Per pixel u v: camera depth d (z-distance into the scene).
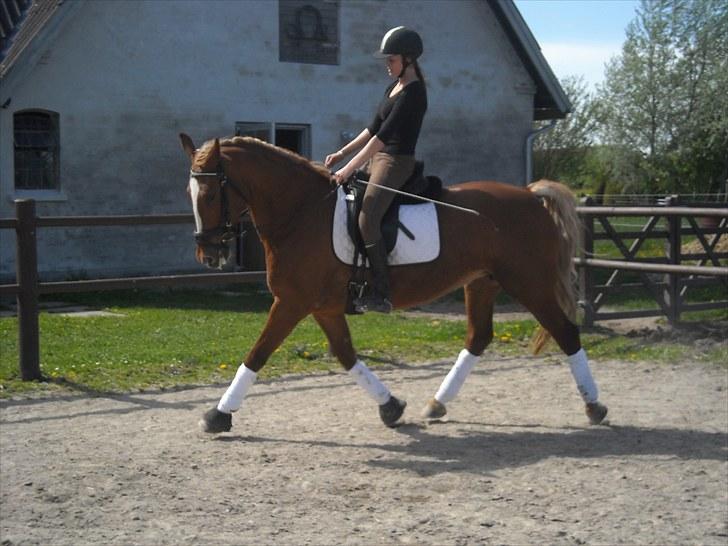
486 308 7.24
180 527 5.00
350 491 5.58
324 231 6.54
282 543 4.78
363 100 18.95
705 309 11.66
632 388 8.39
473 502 5.39
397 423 7.07
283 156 6.63
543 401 7.92
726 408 7.63
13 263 15.59
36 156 16.05
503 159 20.34
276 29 17.88
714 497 5.48
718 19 27.16
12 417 7.38
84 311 13.45
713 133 28.77
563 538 4.85
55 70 15.84
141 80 16.66
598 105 36.97
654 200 30.50
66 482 5.74
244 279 9.44
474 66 19.84
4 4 16.86
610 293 11.48
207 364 9.38
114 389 8.34
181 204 17.20
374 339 10.79
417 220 6.68
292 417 7.40
